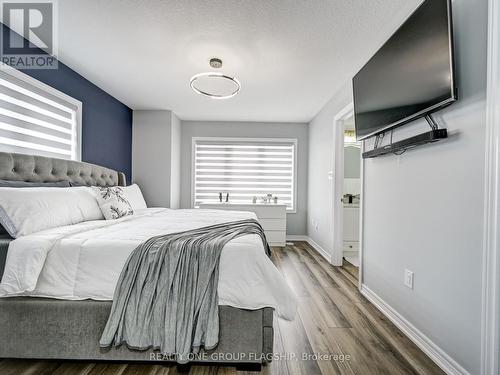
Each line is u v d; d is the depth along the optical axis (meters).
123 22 1.96
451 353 1.39
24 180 2.00
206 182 4.96
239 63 2.58
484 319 1.19
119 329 1.33
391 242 2.00
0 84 1.99
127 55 2.46
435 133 1.41
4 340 1.38
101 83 3.14
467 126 1.30
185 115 4.52
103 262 1.39
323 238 3.88
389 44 1.81
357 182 4.70
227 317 1.38
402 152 1.87
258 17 1.88
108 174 3.22
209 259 1.38
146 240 1.49
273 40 2.17
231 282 1.37
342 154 3.41
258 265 1.40
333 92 3.36
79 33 2.11
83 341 1.38
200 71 2.79
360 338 1.71
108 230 1.76
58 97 2.55
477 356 1.24
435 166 1.53
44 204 1.65
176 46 2.29
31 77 2.25
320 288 2.58
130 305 1.33
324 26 1.98
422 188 1.65
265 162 4.96
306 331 1.79
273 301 1.37
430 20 1.41
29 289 1.27
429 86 1.45
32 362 1.43
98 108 3.28
